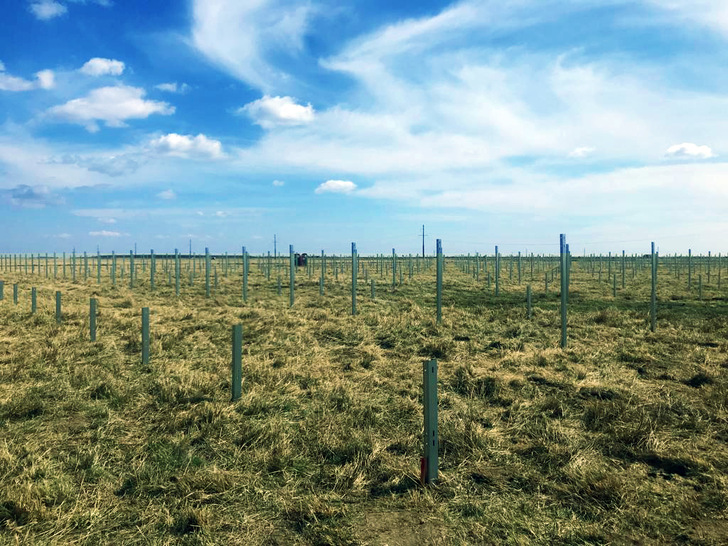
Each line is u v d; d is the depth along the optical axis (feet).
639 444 20.84
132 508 15.76
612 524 14.84
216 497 16.35
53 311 65.26
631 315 61.82
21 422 24.34
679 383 31.89
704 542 13.85
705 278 134.51
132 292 102.83
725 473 18.28
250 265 215.51
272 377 32.32
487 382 30.78
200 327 54.75
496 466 19.19
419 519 15.16
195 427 22.77
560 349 41.42
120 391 29.09
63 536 14.11
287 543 13.94
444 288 107.96
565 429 22.90
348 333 50.55
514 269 190.19
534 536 14.20
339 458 19.38
